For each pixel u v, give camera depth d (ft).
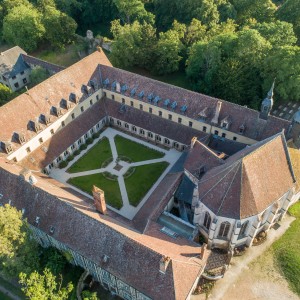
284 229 229.25
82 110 301.43
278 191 201.05
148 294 169.48
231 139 265.75
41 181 230.48
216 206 192.44
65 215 195.42
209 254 198.18
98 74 312.09
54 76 283.38
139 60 378.53
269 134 247.29
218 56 321.93
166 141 297.94
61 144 282.15
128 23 444.55
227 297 196.13
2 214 168.76
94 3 494.59
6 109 250.98
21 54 395.14
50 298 171.42
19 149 252.01
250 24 370.73
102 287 202.59
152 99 289.53
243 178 186.80
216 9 398.83
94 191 194.49
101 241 183.83
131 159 290.76
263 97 318.04
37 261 197.26
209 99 268.41
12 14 432.25
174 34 363.15
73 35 445.78
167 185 238.48
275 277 204.64
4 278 207.31
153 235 192.34
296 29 376.89
